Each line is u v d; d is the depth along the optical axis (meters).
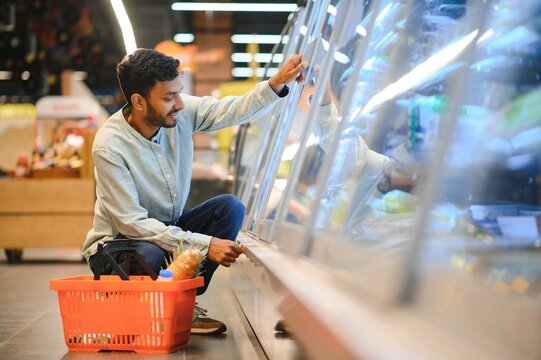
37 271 6.55
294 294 1.38
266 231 2.64
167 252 2.93
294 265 1.75
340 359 0.91
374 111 1.73
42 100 10.41
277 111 3.96
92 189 7.64
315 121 2.22
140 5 16.67
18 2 15.41
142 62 2.74
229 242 2.78
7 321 3.55
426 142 1.24
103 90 25.61
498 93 1.09
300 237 1.82
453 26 1.34
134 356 2.53
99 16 17.34
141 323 2.58
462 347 0.75
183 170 3.04
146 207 2.95
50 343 2.88
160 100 2.76
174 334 2.60
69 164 7.90
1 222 7.61
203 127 3.10
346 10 2.34
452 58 1.25
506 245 0.96
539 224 1.03
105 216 2.94
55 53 20.08
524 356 0.71
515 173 1.05
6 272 6.46
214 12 19.31
